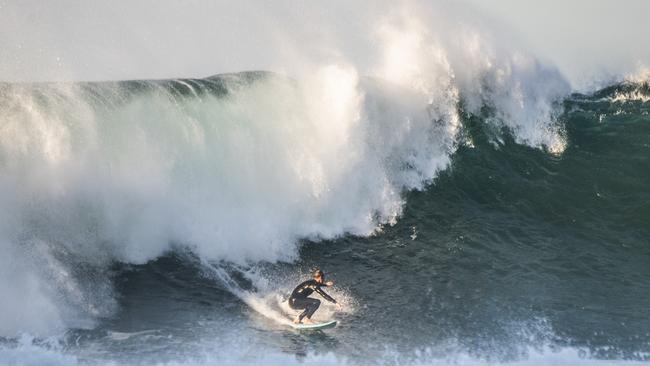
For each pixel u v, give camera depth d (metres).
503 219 59.84
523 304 49.19
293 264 53.53
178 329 44.34
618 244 56.97
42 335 42.00
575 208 61.00
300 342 43.84
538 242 57.09
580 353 44.00
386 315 47.41
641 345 45.19
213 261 52.34
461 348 44.00
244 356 41.94
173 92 55.44
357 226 58.00
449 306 48.72
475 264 54.16
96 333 43.03
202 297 48.28
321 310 47.69
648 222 59.06
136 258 50.69
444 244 56.56
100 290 47.25
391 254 55.19
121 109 52.72
